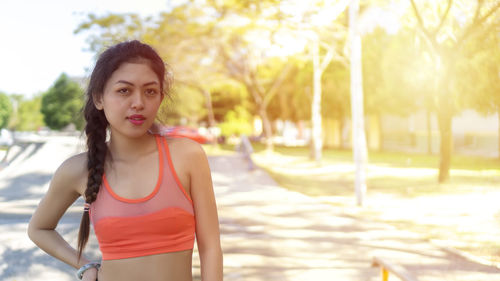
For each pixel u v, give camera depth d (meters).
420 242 6.67
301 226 7.69
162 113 1.69
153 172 1.54
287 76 34.19
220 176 14.79
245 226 7.64
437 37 13.10
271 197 10.79
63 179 1.63
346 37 17.42
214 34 18.75
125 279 1.51
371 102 24.11
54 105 49.66
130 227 1.50
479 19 11.48
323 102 28.72
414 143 29.34
